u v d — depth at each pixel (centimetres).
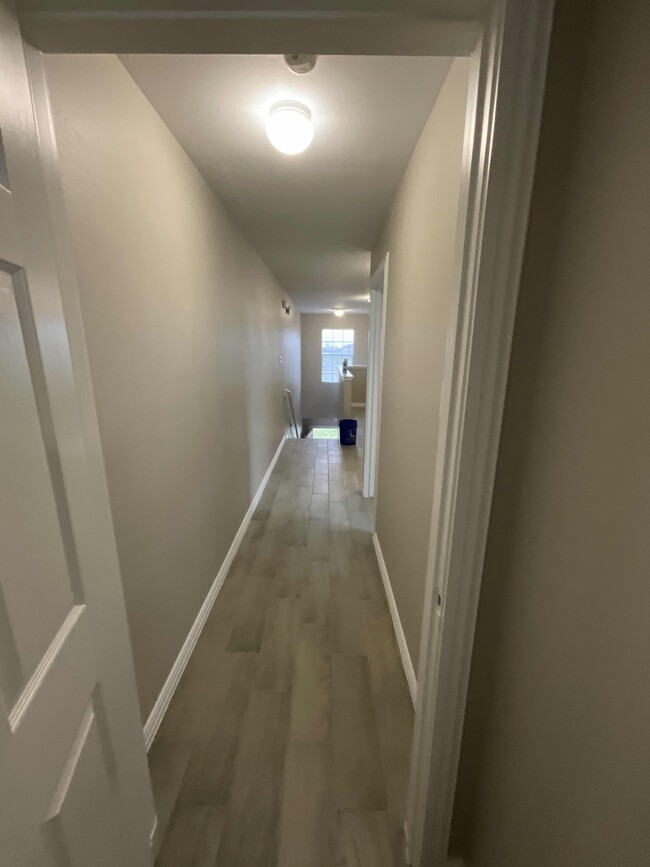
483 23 69
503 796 94
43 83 77
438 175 142
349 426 611
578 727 65
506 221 76
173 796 140
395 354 231
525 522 84
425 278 160
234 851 125
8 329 63
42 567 70
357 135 169
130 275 137
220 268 249
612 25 59
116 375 129
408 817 127
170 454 173
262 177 212
